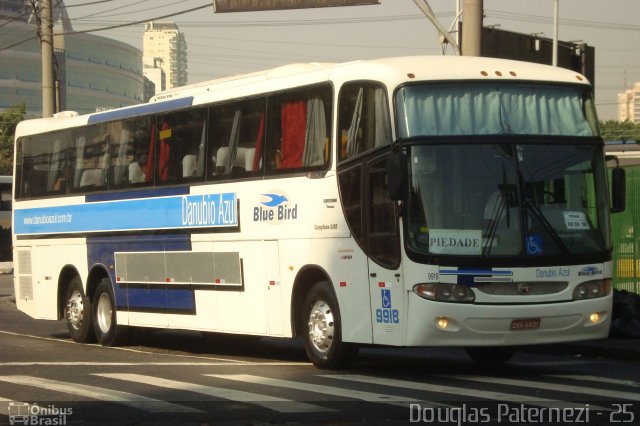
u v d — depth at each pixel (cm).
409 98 1345
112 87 16150
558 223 1348
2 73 14500
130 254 1922
